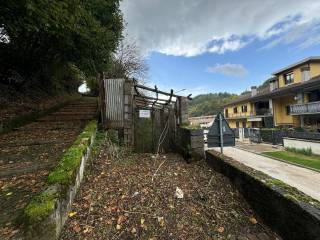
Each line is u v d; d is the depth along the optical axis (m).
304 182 8.88
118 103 7.27
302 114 19.91
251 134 24.38
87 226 2.79
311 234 2.21
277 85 26.69
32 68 12.28
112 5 11.06
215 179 4.55
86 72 11.52
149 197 3.62
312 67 21.45
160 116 8.24
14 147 5.28
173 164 5.80
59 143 5.59
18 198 2.96
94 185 3.91
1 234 2.23
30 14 5.09
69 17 6.61
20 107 9.47
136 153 7.18
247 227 3.01
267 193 3.03
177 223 3.01
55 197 2.53
